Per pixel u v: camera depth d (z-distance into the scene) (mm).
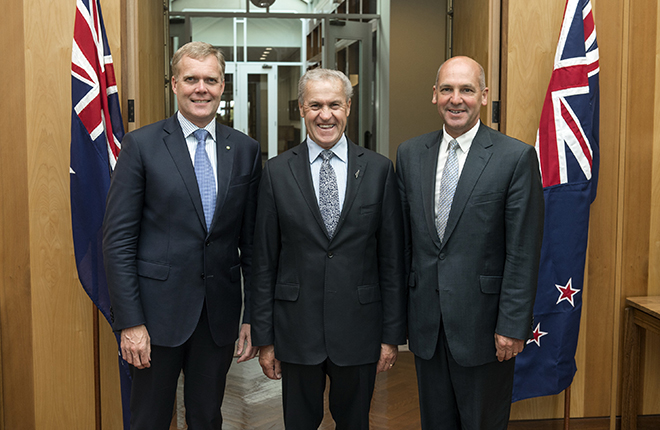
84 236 2459
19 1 2572
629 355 2846
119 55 2650
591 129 2650
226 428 2982
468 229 1951
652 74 2824
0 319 2645
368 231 1990
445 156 2066
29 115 2600
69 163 2627
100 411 2691
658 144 2852
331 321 1959
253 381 3648
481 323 1956
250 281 2137
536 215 1944
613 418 2932
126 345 1937
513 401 2703
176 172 1984
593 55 2645
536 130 2828
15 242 2635
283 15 7246
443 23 6785
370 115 7371
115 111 2547
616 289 2891
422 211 2033
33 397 2688
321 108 1949
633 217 2873
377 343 2027
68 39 2594
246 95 7512
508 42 2791
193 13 7145
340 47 7199
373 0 7191
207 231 2012
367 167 2031
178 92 1999
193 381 2086
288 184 2006
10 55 2584
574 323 2721
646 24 2805
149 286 1967
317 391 2061
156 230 1990
